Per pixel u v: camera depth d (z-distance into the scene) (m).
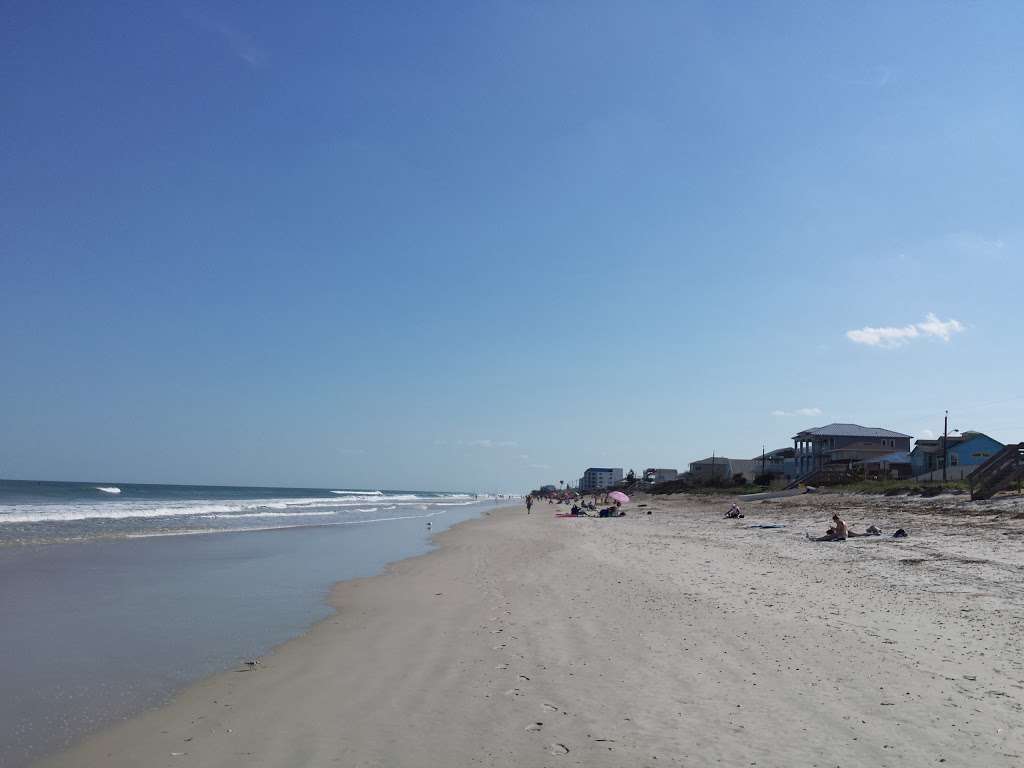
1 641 10.76
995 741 6.28
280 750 6.37
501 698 7.75
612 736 6.57
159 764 6.09
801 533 27.47
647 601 13.45
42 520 36.06
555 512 74.88
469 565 21.28
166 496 98.06
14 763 6.17
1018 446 30.95
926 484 39.47
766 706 7.31
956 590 13.59
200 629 11.91
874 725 6.72
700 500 68.38
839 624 11.02
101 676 9.00
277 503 75.94
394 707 7.54
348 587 16.83
